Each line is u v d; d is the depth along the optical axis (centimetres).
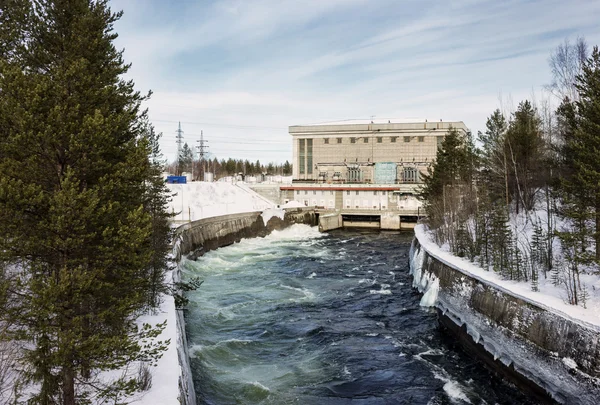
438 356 2502
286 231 7900
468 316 2573
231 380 2108
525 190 4009
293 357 2434
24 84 1093
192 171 12812
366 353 2514
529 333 2008
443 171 5550
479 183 4897
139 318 1955
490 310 2355
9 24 1290
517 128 4366
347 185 9162
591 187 1977
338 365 2345
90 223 1153
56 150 1142
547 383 1870
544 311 1952
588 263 2102
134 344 1186
